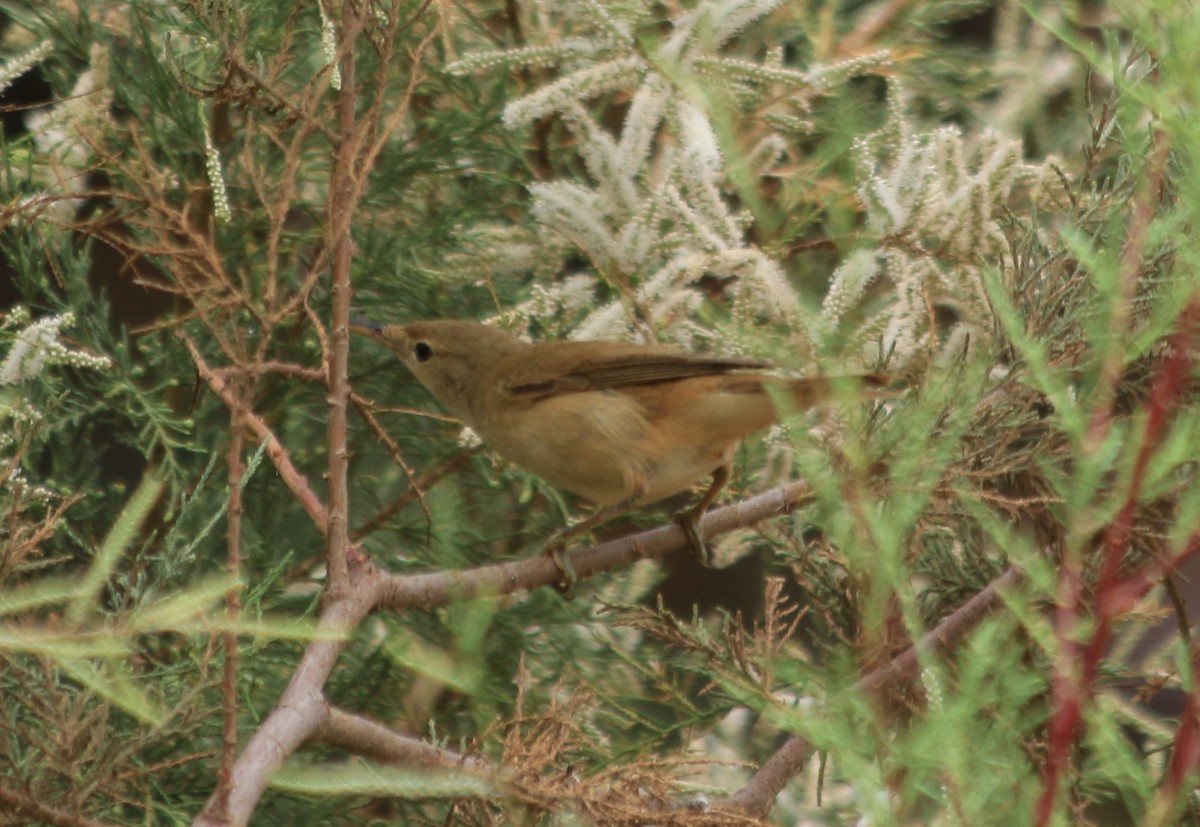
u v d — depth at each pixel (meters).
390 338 8.61
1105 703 4.32
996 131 7.96
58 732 4.79
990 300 6.39
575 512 9.18
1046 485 5.95
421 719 8.04
